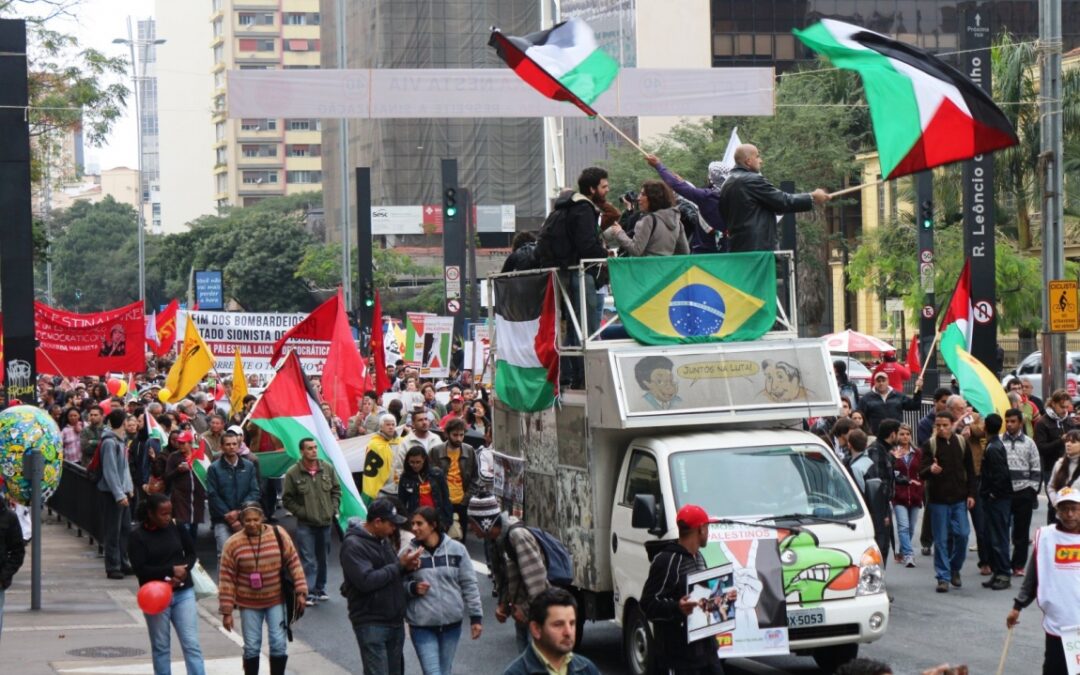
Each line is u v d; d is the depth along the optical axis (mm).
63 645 15438
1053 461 22156
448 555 11438
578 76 16875
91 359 32688
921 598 17594
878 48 15555
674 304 13984
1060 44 26281
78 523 25609
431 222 125875
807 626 12477
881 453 17844
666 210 14547
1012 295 54688
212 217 157750
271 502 21984
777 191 14773
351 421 25750
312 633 16422
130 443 23062
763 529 12156
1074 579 10930
